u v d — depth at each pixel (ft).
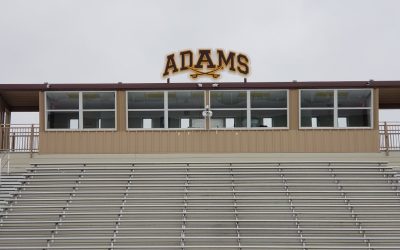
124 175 84.28
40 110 89.51
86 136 89.15
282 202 78.95
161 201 79.05
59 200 79.30
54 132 89.25
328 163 87.15
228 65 89.76
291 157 88.58
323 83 89.56
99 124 89.51
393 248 71.20
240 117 89.30
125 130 89.15
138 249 71.26
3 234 73.72
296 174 84.43
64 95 89.86
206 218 75.92
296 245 71.72
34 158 88.89
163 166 86.48
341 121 89.45
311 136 88.99
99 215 76.59
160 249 71.26
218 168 85.51
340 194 80.38
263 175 84.28
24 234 73.77
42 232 73.97
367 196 80.07
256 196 79.82
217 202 78.89
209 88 89.40
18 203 79.00
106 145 88.94
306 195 80.18
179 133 88.89
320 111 89.51
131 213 76.64
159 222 75.10
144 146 88.84
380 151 90.48
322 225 74.95
